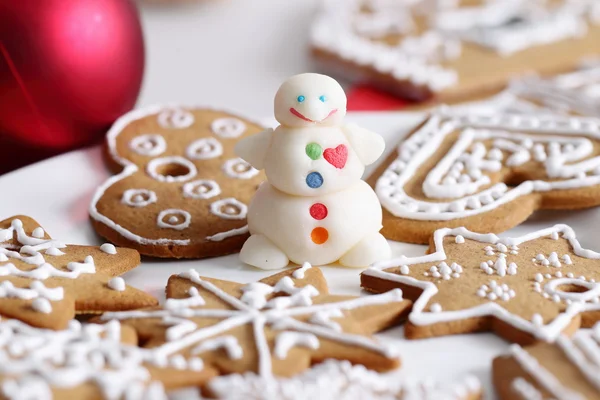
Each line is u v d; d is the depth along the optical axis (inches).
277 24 31.0
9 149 18.8
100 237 17.7
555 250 16.8
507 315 15.3
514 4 31.0
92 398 13.6
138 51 19.2
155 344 14.8
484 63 26.7
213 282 16.1
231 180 18.6
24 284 15.8
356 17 30.1
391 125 20.2
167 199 18.0
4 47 17.6
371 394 13.9
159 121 19.8
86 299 15.7
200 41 29.9
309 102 16.3
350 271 16.8
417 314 15.4
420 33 28.9
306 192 16.5
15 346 14.1
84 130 18.9
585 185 18.0
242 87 26.9
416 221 17.6
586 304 15.6
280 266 16.8
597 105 24.3
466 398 14.1
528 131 19.3
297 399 13.6
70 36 17.9
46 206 18.2
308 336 14.8
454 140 19.3
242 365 14.4
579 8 30.9
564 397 13.8
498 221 17.5
